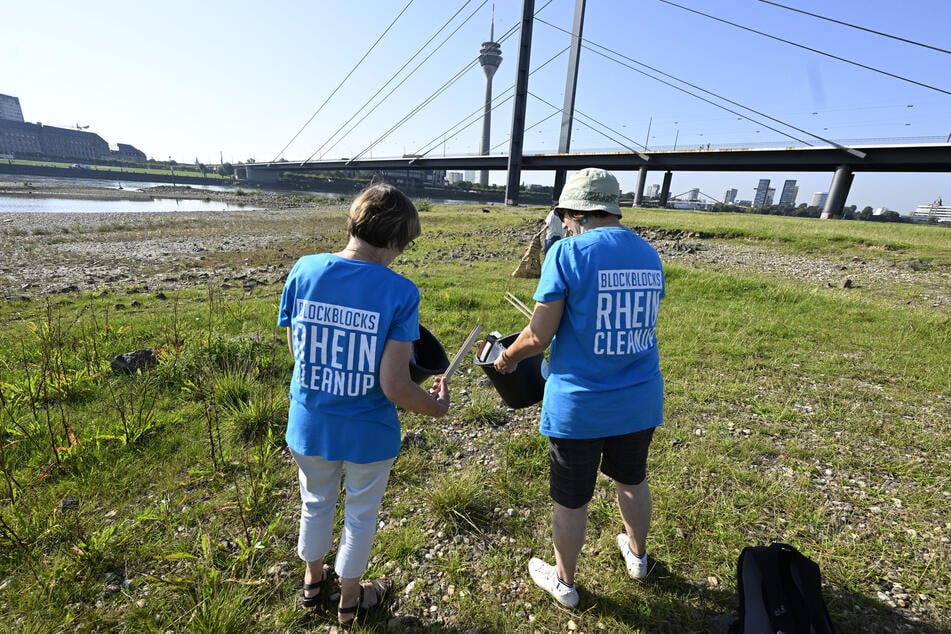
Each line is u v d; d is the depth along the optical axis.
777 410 3.73
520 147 54.47
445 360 1.80
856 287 8.81
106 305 6.73
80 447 2.84
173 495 2.59
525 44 52.59
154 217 28.80
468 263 11.48
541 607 2.00
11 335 5.05
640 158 49.38
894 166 37.00
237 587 2.00
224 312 5.97
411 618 1.94
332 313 1.49
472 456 3.10
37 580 1.96
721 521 2.47
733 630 1.82
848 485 2.82
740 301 7.22
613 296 1.65
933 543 2.35
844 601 2.02
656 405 1.80
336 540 2.33
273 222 26.09
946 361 4.79
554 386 1.77
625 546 2.21
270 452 3.00
